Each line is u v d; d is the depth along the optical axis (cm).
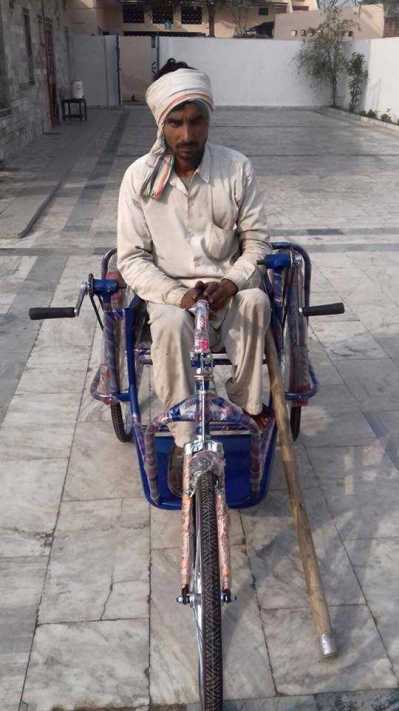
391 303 506
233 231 273
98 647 225
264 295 248
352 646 224
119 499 296
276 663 219
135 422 259
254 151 1282
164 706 206
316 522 281
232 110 2131
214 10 2677
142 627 232
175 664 219
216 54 2186
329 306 295
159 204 262
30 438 339
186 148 246
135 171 261
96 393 309
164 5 2705
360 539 271
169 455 275
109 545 269
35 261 606
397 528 278
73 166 1088
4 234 671
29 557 263
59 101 1705
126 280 267
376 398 377
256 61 2195
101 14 2372
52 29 1608
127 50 2216
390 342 443
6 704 207
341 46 2122
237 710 204
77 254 627
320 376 399
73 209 802
